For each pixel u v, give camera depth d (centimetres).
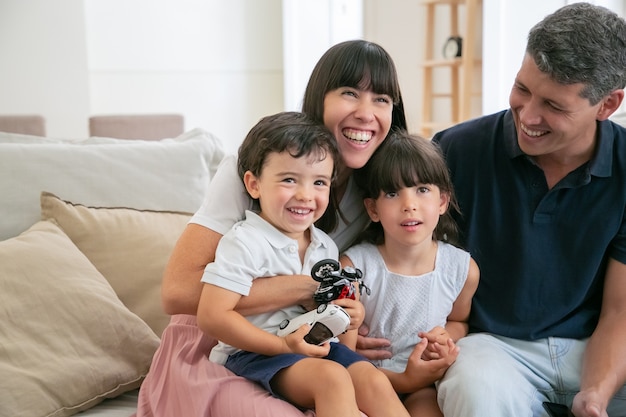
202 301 128
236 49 509
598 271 154
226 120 514
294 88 485
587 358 145
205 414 124
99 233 176
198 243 137
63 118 455
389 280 150
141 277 174
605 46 133
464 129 166
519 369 145
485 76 365
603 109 144
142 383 151
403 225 143
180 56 495
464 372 133
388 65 144
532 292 152
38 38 445
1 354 140
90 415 145
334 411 114
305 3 484
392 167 142
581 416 132
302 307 137
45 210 178
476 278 153
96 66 477
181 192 201
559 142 142
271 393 123
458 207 160
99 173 193
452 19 467
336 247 147
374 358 147
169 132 350
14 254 156
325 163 133
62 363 144
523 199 154
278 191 131
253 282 131
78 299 154
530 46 139
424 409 139
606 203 150
